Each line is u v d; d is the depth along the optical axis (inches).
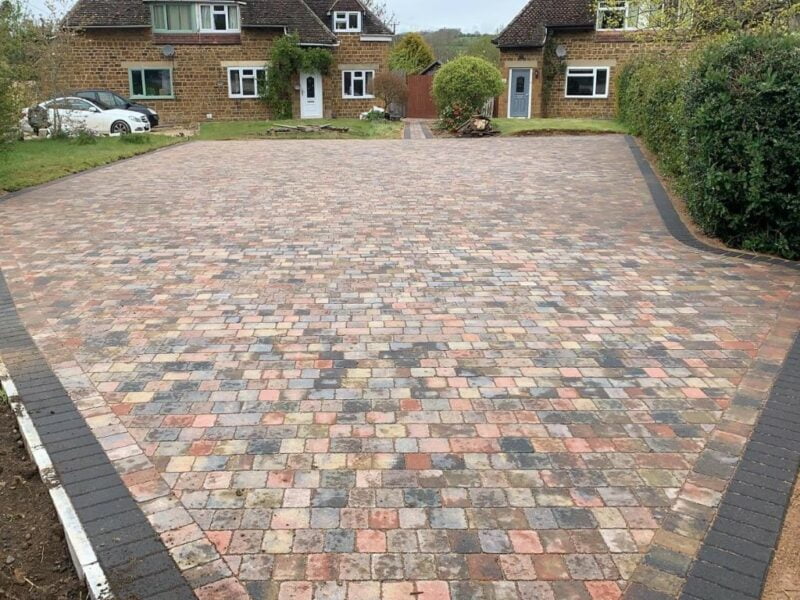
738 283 266.7
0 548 124.7
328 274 277.7
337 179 509.0
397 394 176.9
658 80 566.6
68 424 162.6
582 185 469.7
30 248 324.8
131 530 124.9
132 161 633.6
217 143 797.9
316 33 1230.9
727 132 304.7
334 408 169.9
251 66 1229.7
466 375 187.6
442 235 340.5
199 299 249.4
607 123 896.9
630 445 153.1
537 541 122.3
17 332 220.2
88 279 275.4
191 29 1208.8
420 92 1317.7
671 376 186.9
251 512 130.5
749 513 129.2
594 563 116.8
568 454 149.6
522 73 1179.3
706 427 160.6
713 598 108.7
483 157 614.9
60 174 543.2
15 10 675.4
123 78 1212.5
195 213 397.4
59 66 872.9
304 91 1258.6
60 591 114.8
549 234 342.3
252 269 285.9
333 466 145.3
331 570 115.5
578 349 204.8
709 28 597.9
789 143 290.7
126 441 155.3
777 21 535.2
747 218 311.3
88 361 198.1
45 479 140.3
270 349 205.3
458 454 149.6
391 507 131.8
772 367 191.9
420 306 240.8
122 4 1195.3
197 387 181.5
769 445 152.6
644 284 265.3
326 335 215.6
